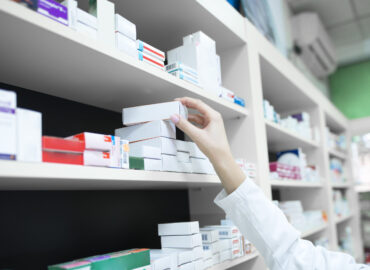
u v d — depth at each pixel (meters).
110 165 0.86
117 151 0.89
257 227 0.79
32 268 0.99
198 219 1.76
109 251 1.26
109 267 0.85
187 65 1.31
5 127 0.64
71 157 0.77
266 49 1.97
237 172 0.87
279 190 2.96
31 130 0.69
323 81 5.08
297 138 2.32
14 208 0.97
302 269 0.74
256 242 0.81
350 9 3.88
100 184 0.99
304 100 2.84
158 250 1.13
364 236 4.39
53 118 1.15
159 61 1.11
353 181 4.21
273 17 2.94
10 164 0.63
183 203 1.76
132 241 1.38
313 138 2.87
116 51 0.90
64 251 1.09
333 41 4.66
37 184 0.85
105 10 0.94
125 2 1.27
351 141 4.57
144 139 1.08
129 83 1.09
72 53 0.85
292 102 2.90
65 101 1.20
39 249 1.02
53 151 0.74
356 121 4.37
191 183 1.23
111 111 1.41
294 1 3.66
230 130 1.71
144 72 1.00
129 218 1.39
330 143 3.42
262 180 1.64
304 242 0.80
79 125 1.24
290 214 1.97
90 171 0.80
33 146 0.69
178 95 1.24
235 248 1.32
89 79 1.04
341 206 3.48
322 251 0.79
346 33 4.45
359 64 5.27
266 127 1.90
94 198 1.23
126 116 1.12
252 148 1.64
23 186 0.89
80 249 1.15
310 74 4.33
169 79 1.09
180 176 1.10
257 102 1.73
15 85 1.04
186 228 1.10
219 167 0.88
